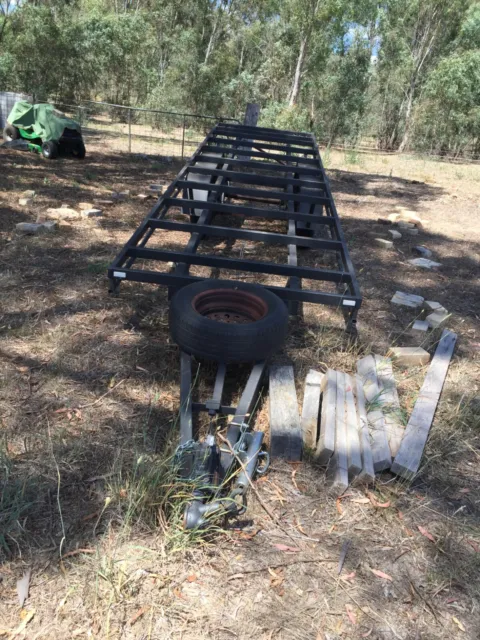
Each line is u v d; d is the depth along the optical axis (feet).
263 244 23.89
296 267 14.66
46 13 76.74
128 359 12.74
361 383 12.14
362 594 7.46
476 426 11.79
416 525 8.82
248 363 12.34
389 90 110.22
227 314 13.24
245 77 103.86
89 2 120.26
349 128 86.79
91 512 8.26
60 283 16.72
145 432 10.11
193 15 126.72
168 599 7.05
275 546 8.07
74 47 81.41
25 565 7.32
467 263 24.85
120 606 6.89
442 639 6.96
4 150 40.06
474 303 19.71
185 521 7.82
